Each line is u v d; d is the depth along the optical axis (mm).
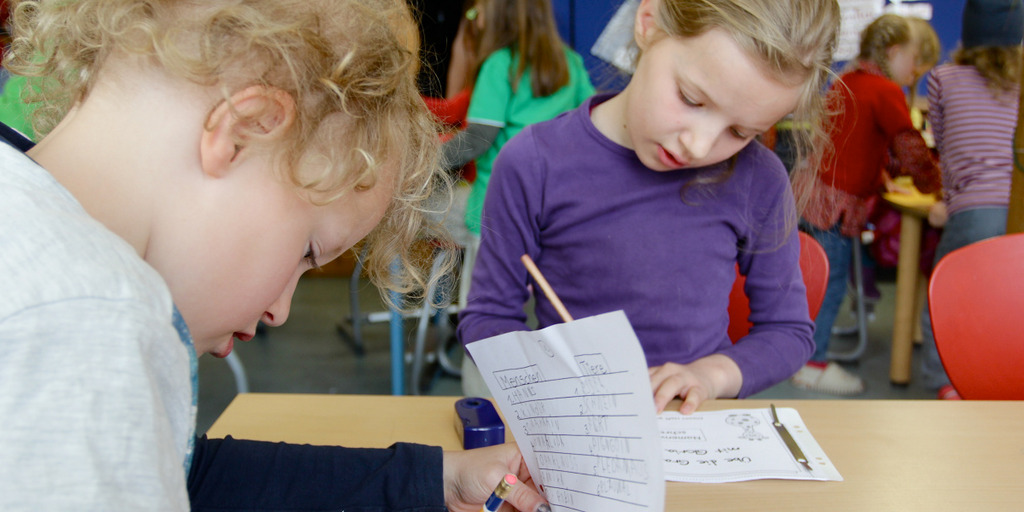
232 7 469
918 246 2566
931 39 2627
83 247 369
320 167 501
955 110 2379
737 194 1203
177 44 461
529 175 1205
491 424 852
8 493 313
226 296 488
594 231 1193
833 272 2586
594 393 545
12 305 336
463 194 2125
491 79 2029
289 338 3098
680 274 1188
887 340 3168
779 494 765
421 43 888
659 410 953
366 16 547
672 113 972
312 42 491
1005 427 916
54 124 637
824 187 2207
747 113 940
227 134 452
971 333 1219
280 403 958
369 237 714
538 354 573
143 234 458
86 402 333
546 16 2051
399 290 739
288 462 733
